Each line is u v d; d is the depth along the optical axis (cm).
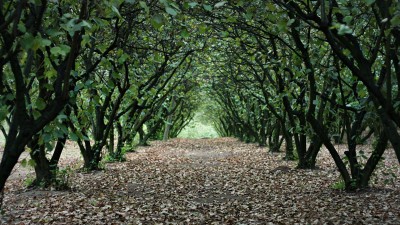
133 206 1018
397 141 600
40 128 469
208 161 2136
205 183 1391
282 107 1641
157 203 1062
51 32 455
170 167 1852
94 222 863
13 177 1520
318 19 537
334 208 949
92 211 955
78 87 855
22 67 534
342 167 1141
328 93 1356
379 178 1316
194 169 1781
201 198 1147
